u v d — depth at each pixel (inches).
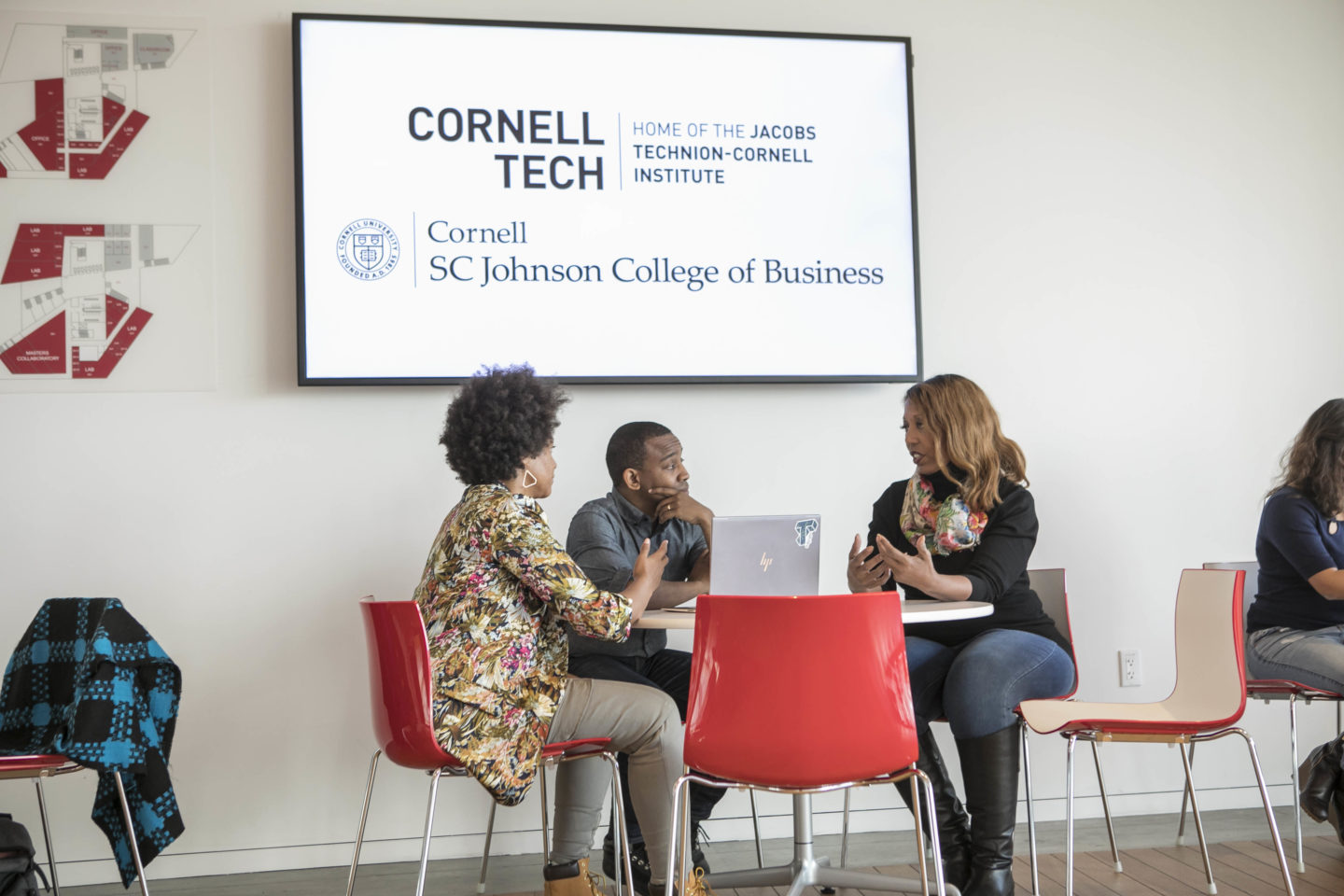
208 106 125.5
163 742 100.6
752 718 75.9
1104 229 142.8
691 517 111.7
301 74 124.6
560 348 128.9
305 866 123.0
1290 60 147.4
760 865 110.9
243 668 123.3
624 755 109.1
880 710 76.0
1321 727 142.9
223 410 124.4
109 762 90.7
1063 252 141.7
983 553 103.6
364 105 126.0
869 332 134.5
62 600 102.0
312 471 125.7
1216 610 95.0
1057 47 142.9
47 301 121.5
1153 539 141.3
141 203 123.8
